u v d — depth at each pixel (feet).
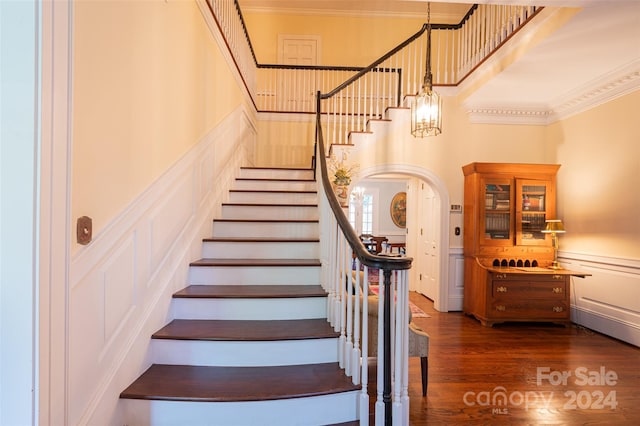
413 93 17.08
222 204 11.96
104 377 5.16
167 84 7.41
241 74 14.73
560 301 14.14
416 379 8.98
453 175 16.66
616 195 12.80
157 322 6.94
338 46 22.68
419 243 20.65
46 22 3.77
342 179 15.01
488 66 13.80
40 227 3.73
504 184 15.33
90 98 4.77
